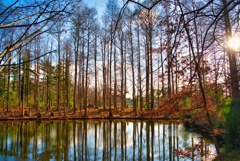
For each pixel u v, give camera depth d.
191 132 11.46
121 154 7.95
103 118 19.84
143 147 9.03
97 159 7.32
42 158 7.41
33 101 28.81
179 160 6.72
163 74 2.68
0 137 11.38
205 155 5.30
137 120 18.58
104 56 23.83
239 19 2.53
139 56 20.11
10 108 26.44
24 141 10.35
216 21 1.79
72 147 9.12
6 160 7.07
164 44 2.46
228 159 4.71
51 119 19.42
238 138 5.34
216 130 4.84
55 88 32.81
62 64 24.58
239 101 5.38
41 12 1.59
